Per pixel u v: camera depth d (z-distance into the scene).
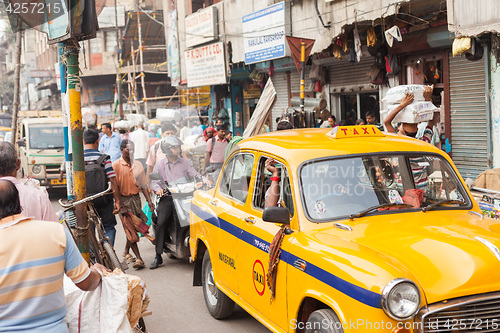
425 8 10.44
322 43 12.19
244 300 4.63
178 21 21.88
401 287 2.94
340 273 3.22
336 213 3.92
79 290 3.49
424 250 3.28
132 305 3.68
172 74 22.94
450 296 3.01
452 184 4.35
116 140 13.17
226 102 20.98
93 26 4.92
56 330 2.84
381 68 12.05
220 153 10.34
